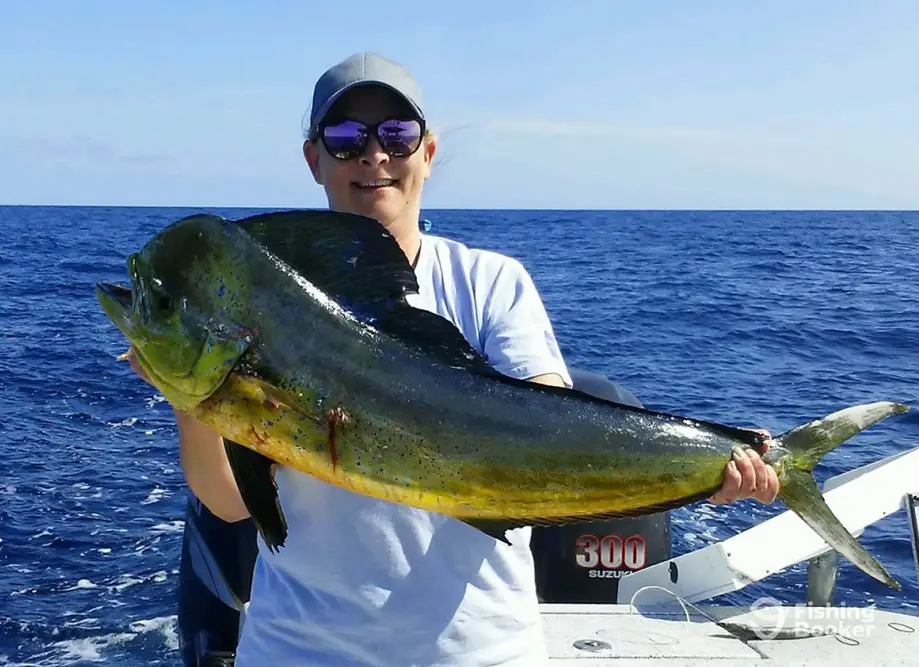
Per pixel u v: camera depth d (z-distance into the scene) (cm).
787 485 216
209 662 393
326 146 232
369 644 212
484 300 230
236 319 193
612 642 347
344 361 198
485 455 202
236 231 197
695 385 1381
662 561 437
